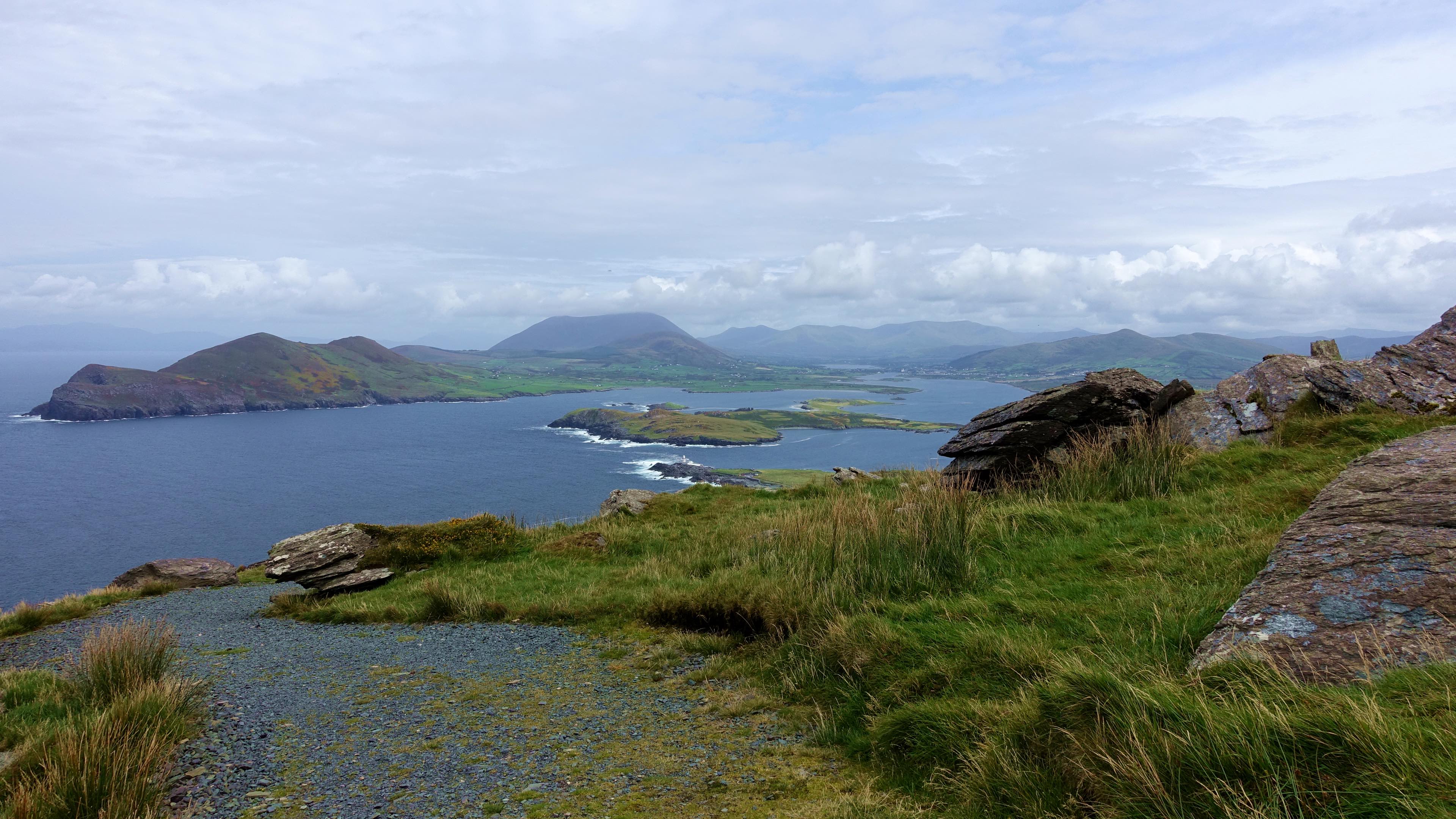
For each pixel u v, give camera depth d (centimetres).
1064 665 641
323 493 15750
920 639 853
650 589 1434
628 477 16688
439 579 1700
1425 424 1250
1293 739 430
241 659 1253
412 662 1162
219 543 11869
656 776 688
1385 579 588
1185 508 1168
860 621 933
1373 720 412
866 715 752
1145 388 1745
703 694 912
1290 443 1355
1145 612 782
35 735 780
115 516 13925
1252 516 1044
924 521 1236
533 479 16688
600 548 1959
